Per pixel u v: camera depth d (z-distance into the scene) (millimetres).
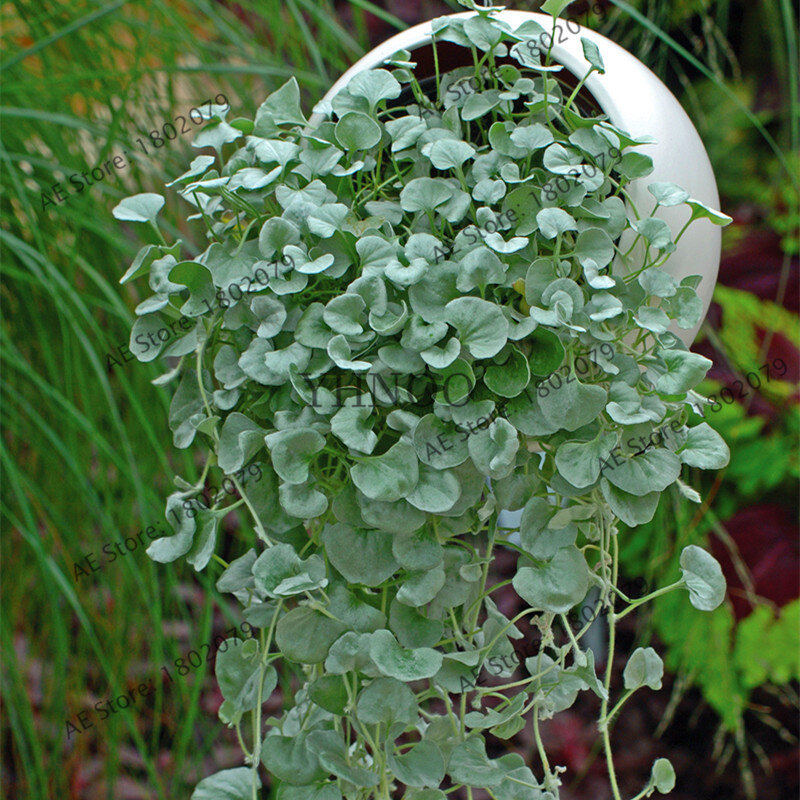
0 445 1105
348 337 902
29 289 1164
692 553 933
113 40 1196
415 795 896
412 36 999
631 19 1280
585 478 896
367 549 906
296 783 896
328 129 962
